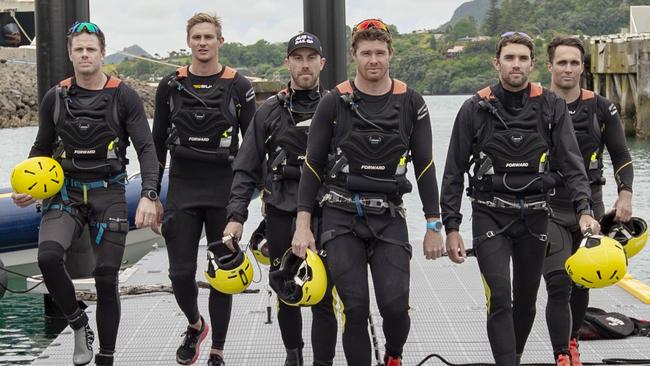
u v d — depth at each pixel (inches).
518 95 187.8
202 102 207.9
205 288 312.0
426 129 180.2
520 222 187.2
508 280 184.7
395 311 173.3
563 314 198.8
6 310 358.0
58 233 194.2
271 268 198.5
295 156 194.5
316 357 184.2
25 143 1539.1
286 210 194.2
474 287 310.8
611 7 6727.4
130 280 331.6
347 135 176.4
